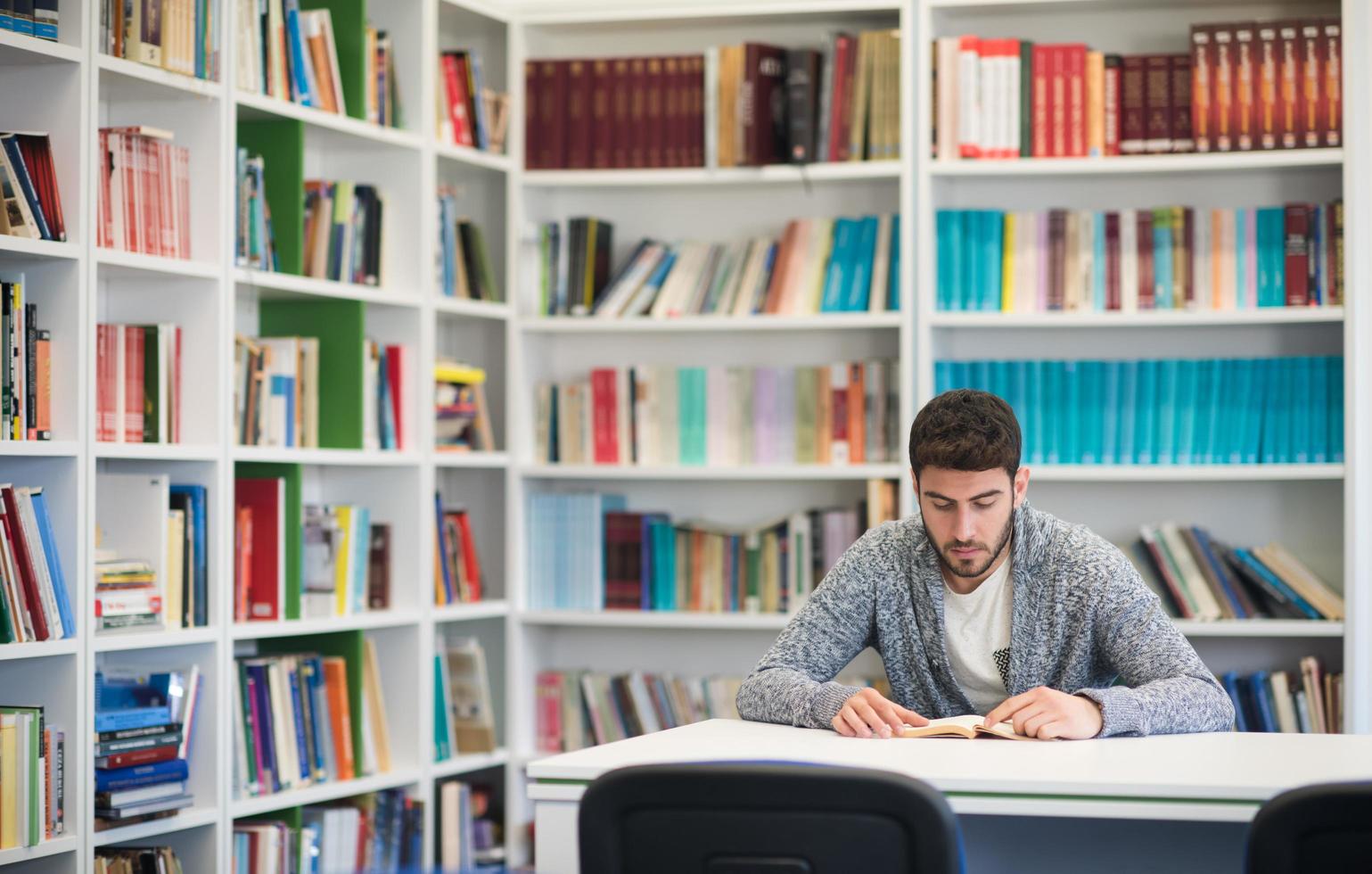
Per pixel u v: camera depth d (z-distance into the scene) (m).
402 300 3.72
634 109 4.06
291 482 3.46
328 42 3.59
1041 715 2.03
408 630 3.77
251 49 3.33
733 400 4.01
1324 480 3.86
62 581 2.87
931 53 3.85
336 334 3.63
